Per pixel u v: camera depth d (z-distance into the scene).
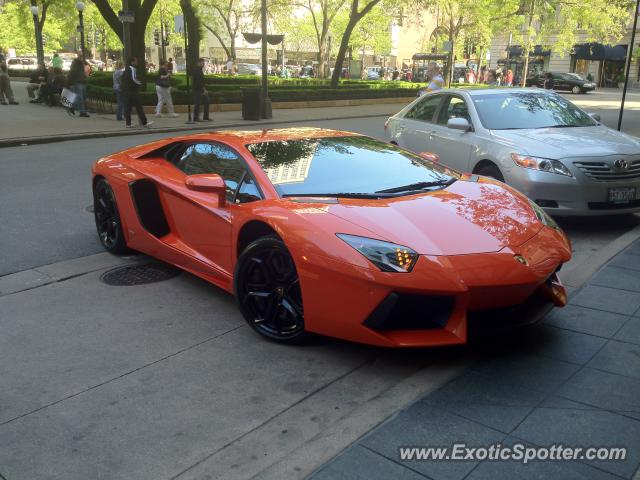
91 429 2.82
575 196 5.77
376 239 3.18
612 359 3.29
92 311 4.25
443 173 4.43
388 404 2.91
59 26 53.22
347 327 3.21
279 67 57.28
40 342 3.76
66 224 6.59
